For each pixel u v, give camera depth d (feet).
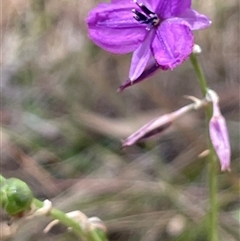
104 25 0.75
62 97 1.26
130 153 1.17
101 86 1.26
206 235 1.03
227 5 1.36
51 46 1.36
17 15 1.39
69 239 1.05
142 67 0.74
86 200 1.09
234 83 1.32
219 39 1.36
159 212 1.07
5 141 1.17
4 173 1.14
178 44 0.73
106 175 1.14
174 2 0.74
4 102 1.29
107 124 1.19
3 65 1.36
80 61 1.30
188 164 1.14
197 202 1.08
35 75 1.33
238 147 1.16
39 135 1.20
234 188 1.09
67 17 1.34
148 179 1.12
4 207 0.69
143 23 0.74
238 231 1.04
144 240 1.05
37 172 1.14
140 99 1.28
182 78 1.31
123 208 1.08
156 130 0.79
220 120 0.77
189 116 1.21
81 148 1.18
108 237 1.06
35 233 1.05
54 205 1.08
